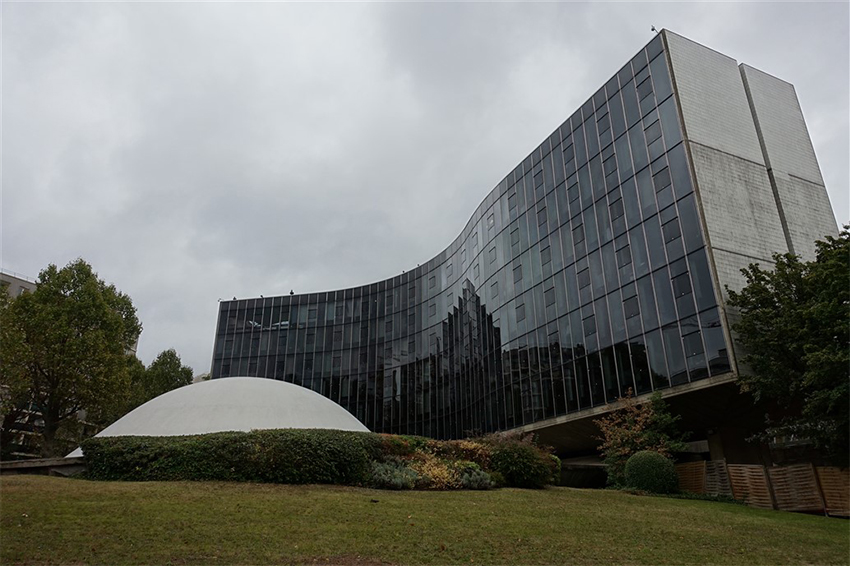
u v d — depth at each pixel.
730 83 26.98
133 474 14.77
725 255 22.27
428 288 48.62
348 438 16.02
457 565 8.38
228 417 18.53
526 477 18.06
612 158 27.75
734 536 11.48
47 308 28.83
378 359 50.66
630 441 21.67
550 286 30.47
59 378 28.92
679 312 22.61
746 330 19.69
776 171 25.69
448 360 43.69
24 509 10.10
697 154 23.92
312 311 54.94
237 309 56.62
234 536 9.09
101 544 8.40
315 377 52.31
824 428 17.59
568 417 27.47
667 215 24.09
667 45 25.81
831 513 16.47
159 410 19.19
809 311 16.86
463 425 39.59
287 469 14.62
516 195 35.00
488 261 37.53
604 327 26.25
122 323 31.78
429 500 13.46
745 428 23.84
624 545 10.08
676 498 18.48
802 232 25.09
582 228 28.91
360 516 10.95
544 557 9.00
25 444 38.84
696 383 21.27
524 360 31.62
